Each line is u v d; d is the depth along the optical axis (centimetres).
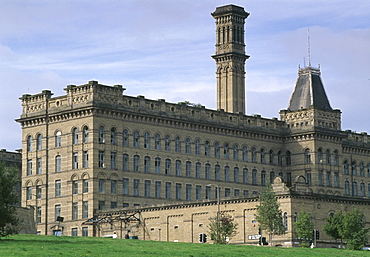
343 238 13112
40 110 15712
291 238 13350
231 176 16738
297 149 17325
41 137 15688
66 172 15250
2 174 10138
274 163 17388
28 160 15850
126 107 15325
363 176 18688
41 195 15550
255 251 9912
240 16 19662
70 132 15238
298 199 13575
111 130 15162
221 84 19475
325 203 13975
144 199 15450
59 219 14925
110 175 15062
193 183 16162
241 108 19438
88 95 15000
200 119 16350
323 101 17800
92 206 14825
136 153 15425
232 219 13438
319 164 17125
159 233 14612
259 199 13338
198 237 14162
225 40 19512
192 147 16238
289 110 17538
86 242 10175
